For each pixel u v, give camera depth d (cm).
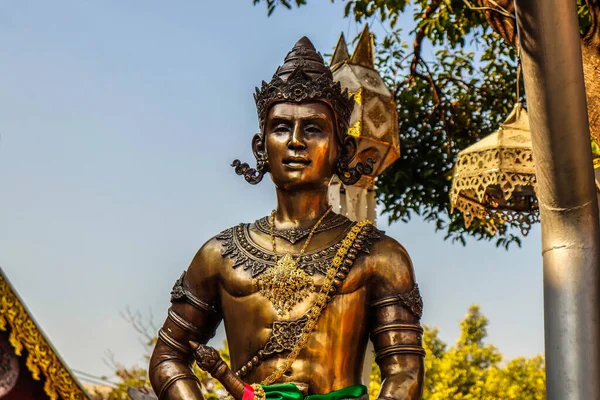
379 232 401
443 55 1215
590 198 398
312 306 379
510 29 584
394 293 386
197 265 404
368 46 735
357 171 409
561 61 387
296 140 394
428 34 1088
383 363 381
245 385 358
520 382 1859
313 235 398
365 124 705
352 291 384
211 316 407
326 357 377
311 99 398
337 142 407
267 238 401
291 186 399
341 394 371
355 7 1055
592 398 380
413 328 383
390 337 381
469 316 1992
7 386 782
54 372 780
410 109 1188
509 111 1212
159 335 404
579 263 395
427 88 1201
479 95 1217
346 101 409
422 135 1194
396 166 1179
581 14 818
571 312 390
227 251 398
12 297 766
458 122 1211
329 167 404
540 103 391
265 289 383
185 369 396
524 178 721
